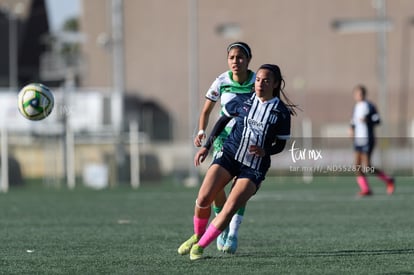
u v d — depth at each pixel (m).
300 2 166.88
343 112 165.00
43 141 109.56
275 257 32.09
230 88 32.75
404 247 35.03
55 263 30.83
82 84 188.50
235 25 169.62
